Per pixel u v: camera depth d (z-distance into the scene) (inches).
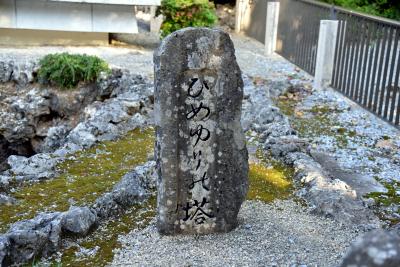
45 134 321.4
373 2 514.6
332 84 331.9
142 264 145.5
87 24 414.9
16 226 155.3
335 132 263.9
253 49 466.0
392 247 73.9
